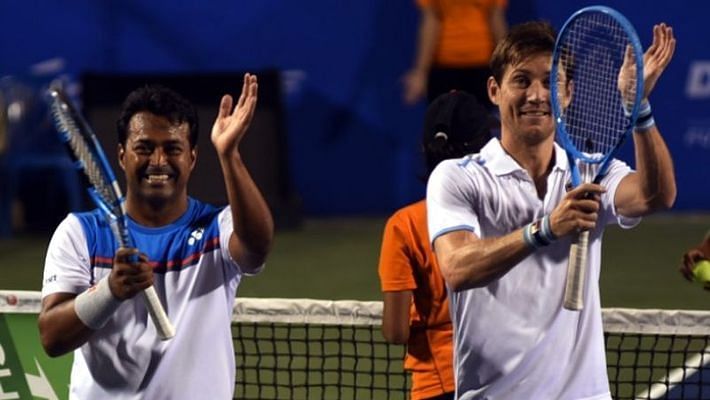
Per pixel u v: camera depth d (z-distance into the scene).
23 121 28.11
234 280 9.72
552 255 9.63
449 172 9.75
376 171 29.31
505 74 9.61
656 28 9.64
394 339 11.30
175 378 9.52
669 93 28.67
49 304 9.50
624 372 16.52
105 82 28.05
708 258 11.53
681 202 29.02
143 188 9.49
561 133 9.63
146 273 9.06
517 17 28.12
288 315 13.10
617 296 21.95
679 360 16.97
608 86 10.71
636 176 9.76
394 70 28.95
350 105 29.19
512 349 9.69
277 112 28.45
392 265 11.21
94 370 9.59
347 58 29.02
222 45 29.00
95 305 9.12
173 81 28.17
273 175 28.44
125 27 29.00
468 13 25.97
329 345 17.95
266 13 28.91
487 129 11.52
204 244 9.59
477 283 9.26
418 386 11.40
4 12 29.11
